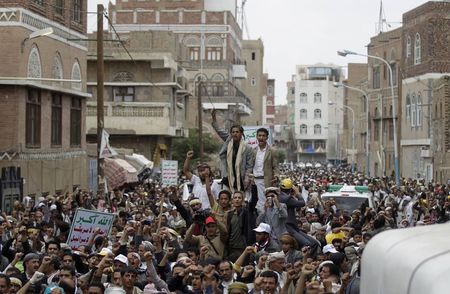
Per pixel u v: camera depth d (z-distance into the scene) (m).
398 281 4.68
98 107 29.84
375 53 85.62
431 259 4.48
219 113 88.38
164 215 21.36
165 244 15.88
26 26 33.50
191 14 96.62
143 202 29.86
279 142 193.62
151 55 59.06
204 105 88.19
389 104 81.69
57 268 13.12
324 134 198.25
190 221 16.75
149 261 12.17
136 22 97.25
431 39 68.12
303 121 199.50
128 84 59.12
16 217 22.50
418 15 70.56
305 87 198.88
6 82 32.59
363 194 30.20
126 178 40.53
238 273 12.01
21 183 32.94
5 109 32.78
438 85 64.12
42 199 27.08
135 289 11.77
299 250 14.00
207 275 11.42
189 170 17.11
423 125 68.81
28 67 34.00
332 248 14.29
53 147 37.22
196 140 68.44
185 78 67.69
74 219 16.33
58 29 37.50
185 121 69.44
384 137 83.38
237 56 105.94
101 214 16.44
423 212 29.81
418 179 65.69
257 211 15.20
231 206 14.00
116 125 57.38
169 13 97.00
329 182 53.94
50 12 36.47
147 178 48.12
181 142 67.81
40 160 35.31
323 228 19.17
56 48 37.28
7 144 32.69
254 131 28.38
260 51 122.69
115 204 28.36
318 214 25.09
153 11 97.19
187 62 76.88
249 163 15.15
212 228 13.76
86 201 27.34
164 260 13.77
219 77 93.44
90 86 58.50
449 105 61.31
